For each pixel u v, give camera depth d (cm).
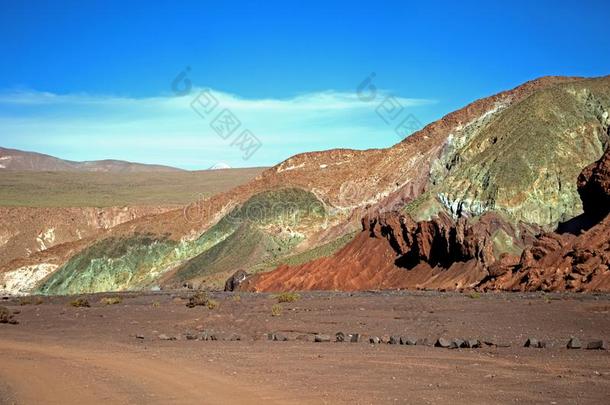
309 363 1698
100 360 1828
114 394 1310
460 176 7175
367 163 10062
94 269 10544
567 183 6488
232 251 9325
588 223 5062
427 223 5784
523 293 3897
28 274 11312
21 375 1566
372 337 2194
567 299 3195
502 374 1495
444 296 3791
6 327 3027
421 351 1875
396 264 6044
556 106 7388
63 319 3319
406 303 3319
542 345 1897
